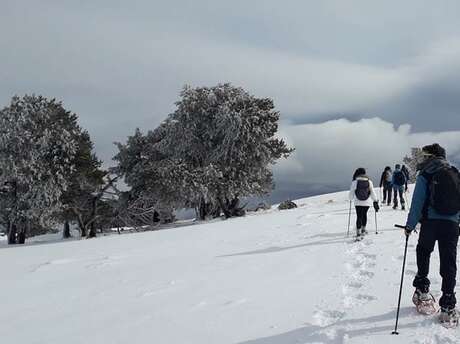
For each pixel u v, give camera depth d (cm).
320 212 2105
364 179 1170
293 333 491
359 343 436
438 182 484
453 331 450
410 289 624
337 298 616
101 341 525
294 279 763
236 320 556
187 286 781
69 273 1033
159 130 4028
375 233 1241
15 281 976
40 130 3153
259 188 3694
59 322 625
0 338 575
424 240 495
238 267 924
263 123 3581
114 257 1232
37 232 4084
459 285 617
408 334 449
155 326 562
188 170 3347
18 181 3078
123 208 3534
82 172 3275
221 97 3753
